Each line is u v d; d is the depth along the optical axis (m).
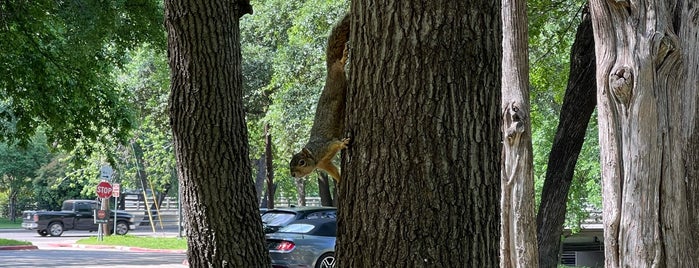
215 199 6.50
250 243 6.65
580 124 10.81
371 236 3.97
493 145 4.04
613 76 7.01
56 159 49.41
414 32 3.90
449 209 3.90
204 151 6.48
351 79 4.12
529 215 9.62
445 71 3.90
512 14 9.70
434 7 3.89
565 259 26.77
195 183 6.52
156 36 14.26
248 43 25.52
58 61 14.16
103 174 27.47
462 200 3.92
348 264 4.05
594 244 27.58
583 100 10.77
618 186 7.06
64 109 14.58
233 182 6.59
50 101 14.30
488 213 4.01
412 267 3.88
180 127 6.55
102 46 13.63
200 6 6.47
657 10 6.96
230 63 6.65
